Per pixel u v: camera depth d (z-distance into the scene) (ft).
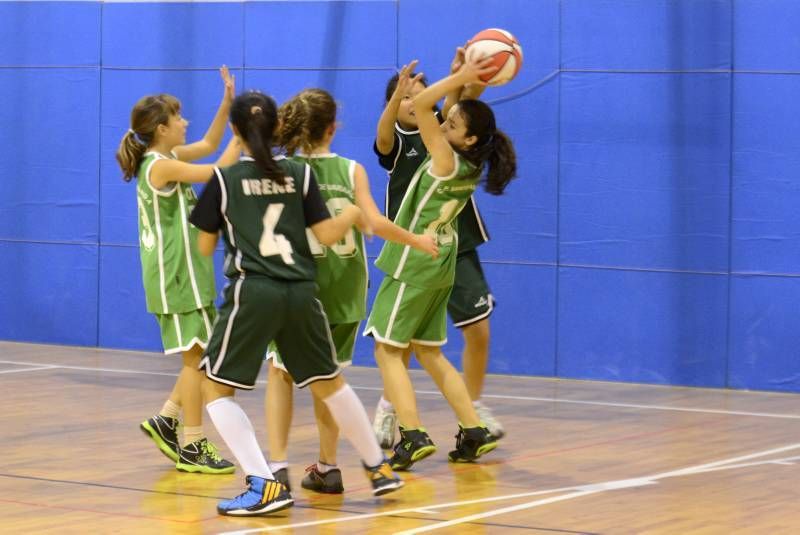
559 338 39.45
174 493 23.21
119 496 22.88
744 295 37.22
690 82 37.52
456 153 25.04
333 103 23.56
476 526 20.63
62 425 30.17
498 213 40.01
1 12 46.34
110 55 45.09
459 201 25.36
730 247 37.29
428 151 25.11
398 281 25.52
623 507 22.06
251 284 20.76
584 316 39.11
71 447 27.48
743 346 37.24
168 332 25.84
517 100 39.60
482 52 26.30
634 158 38.32
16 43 46.24
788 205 36.68
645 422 31.50
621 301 38.63
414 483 24.38
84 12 45.37
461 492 23.49
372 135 41.73
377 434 28.55
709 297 37.58
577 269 39.17
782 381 36.86
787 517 21.30
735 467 25.72
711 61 37.29
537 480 24.57
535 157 39.50
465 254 28.66
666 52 37.78
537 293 39.68
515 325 40.01
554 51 39.11
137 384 37.14
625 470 25.48
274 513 21.63
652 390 37.19
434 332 26.48
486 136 25.13
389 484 22.06
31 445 27.66
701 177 37.52
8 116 46.52
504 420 31.76
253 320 20.77
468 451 26.32
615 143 38.52
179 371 40.14
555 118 39.19
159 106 26.04
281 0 42.88
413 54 41.09
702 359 37.70
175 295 25.70
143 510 21.76
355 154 41.98
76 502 22.34
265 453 27.30
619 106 38.42
